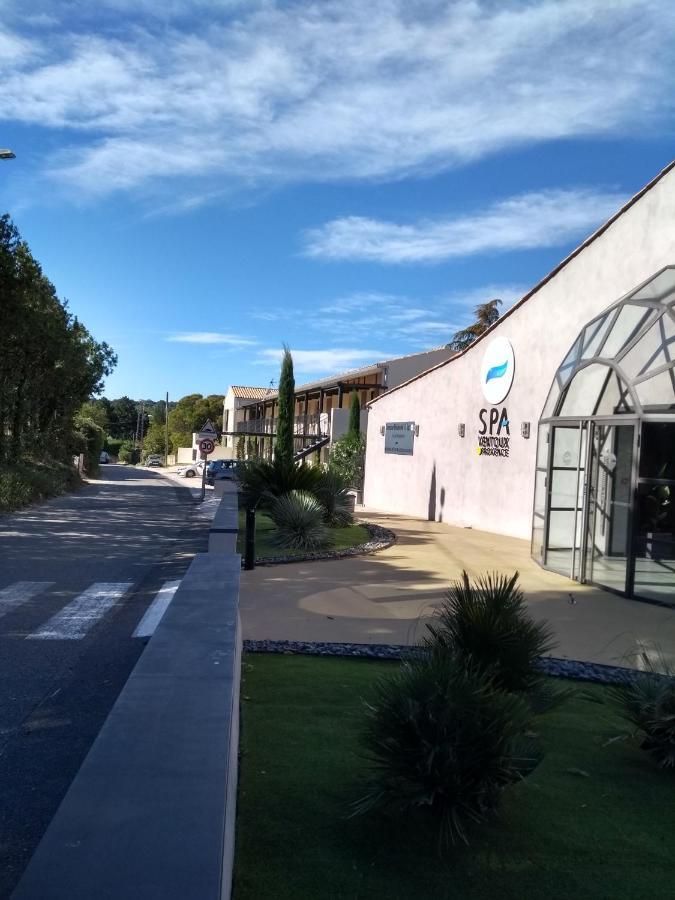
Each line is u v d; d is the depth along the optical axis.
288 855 3.51
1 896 3.33
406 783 3.74
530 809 4.07
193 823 2.25
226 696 3.42
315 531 15.80
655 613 9.73
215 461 50.16
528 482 18.84
